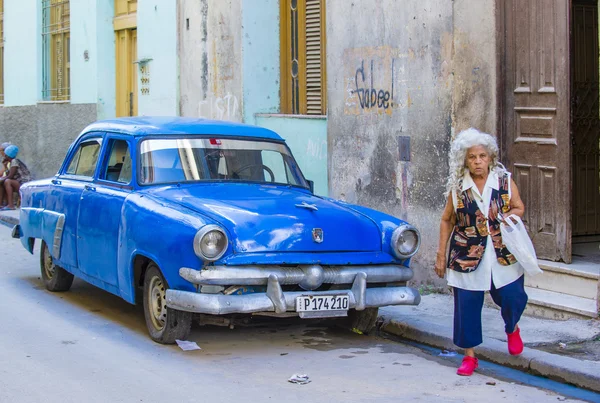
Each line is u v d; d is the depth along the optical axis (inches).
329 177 434.9
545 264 323.3
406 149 380.8
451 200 246.4
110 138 330.6
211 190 299.7
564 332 283.1
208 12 544.7
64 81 757.9
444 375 251.0
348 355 274.5
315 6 482.3
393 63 386.9
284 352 277.0
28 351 272.7
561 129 321.4
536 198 333.1
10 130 836.0
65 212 341.7
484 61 343.0
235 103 520.4
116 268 296.4
